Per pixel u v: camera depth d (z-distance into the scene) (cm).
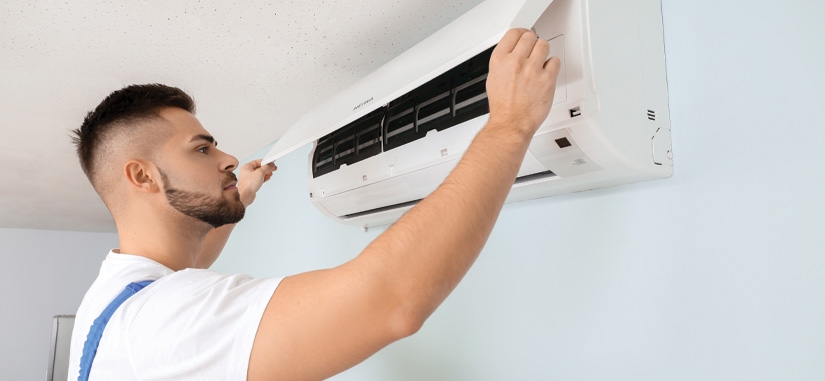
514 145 74
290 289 69
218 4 132
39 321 504
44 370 498
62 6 132
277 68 167
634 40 100
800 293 86
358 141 149
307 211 223
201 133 99
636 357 107
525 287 132
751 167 93
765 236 90
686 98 103
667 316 103
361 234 191
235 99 190
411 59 110
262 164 153
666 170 103
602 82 93
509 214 139
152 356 71
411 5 134
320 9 135
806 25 88
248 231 272
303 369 67
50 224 483
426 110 124
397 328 66
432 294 66
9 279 499
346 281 65
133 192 94
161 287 77
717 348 95
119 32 144
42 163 273
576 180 110
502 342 136
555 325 123
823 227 84
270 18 139
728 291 94
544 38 97
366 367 181
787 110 89
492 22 85
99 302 84
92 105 195
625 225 112
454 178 71
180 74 171
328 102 144
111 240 547
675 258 103
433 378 154
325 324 65
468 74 114
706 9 101
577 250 121
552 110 94
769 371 88
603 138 94
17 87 178
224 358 68
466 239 67
